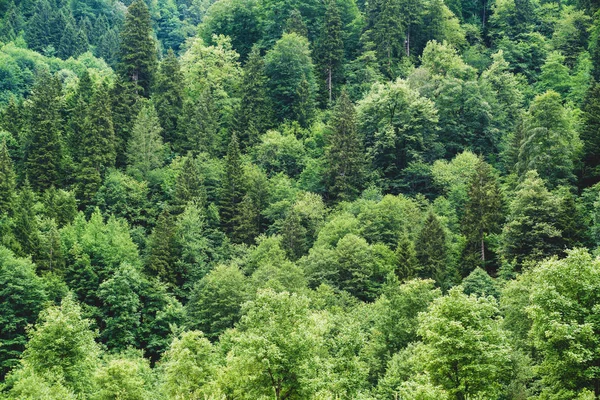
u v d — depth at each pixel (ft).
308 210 266.16
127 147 311.06
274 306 121.90
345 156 300.61
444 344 112.88
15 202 249.96
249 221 271.90
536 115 256.73
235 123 341.41
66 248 232.12
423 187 307.78
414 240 232.53
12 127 319.88
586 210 227.81
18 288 192.85
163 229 246.68
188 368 134.00
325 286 203.21
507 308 156.66
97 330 180.96
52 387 128.57
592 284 108.58
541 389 124.47
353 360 126.72
